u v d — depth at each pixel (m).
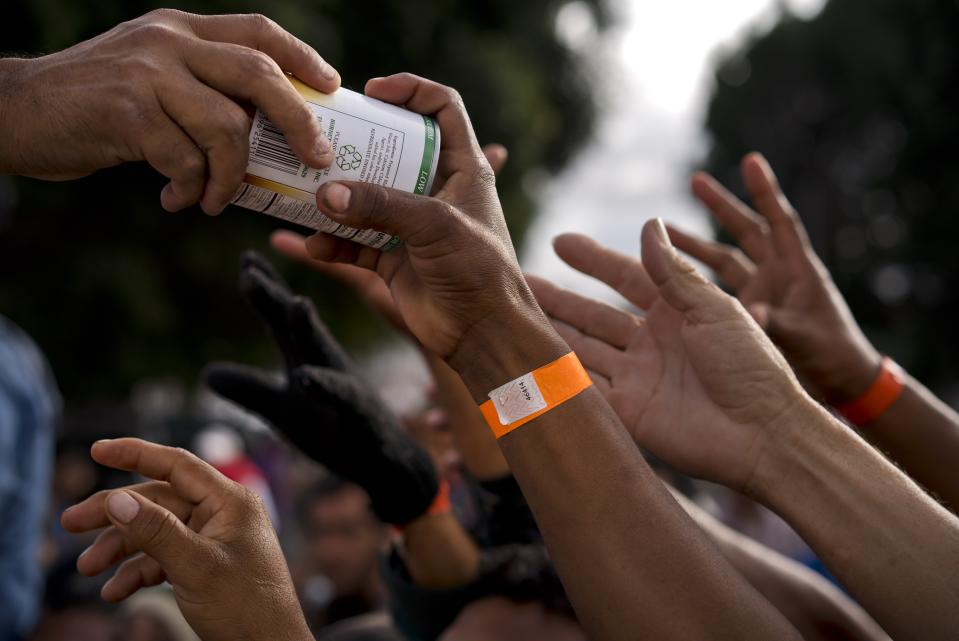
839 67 19.62
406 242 1.00
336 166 1.08
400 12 8.98
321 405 1.46
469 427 1.52
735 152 21.81
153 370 8.26
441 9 9.91
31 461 2.34
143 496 0.96
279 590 0.98
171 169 0.97
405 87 1.15
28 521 2.32
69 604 2.90
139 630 3.15
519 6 11.29
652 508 0.99
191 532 0.95
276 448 6.93
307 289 8.44
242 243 7.99
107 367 8.04
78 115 0.96
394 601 1.66
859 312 18.83
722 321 1.24
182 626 3.18
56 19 6.25
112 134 0.97
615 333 1.39
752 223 1.74
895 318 17.89
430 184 1.12
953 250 16.73
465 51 9.80
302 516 3.67
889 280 18.52
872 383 1.61
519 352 1.02
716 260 1.78
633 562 0.97
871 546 1.09
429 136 1.12
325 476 3.52
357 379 1.42
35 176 1.03
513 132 10.18
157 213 7.77
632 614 0.97
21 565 2.30
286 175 1.07
